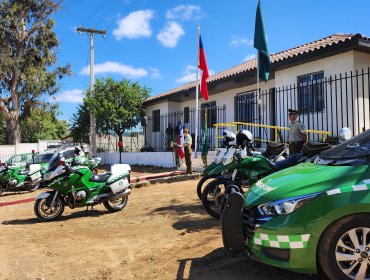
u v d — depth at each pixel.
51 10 28.17
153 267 4.62
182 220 6.95
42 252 5.57
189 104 21.19
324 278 3.89
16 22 27.02
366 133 4.52
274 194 3.81
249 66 17.33
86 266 4.83
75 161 8.27
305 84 13.31
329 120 12.34
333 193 3.48
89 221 7.64
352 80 11.44
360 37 10.91
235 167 6.63
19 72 27.38
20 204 11.02
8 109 28.25
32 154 16.42
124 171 8.52
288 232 3.54
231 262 4.56
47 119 31.98
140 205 8.88
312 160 4.80
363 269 3.39
